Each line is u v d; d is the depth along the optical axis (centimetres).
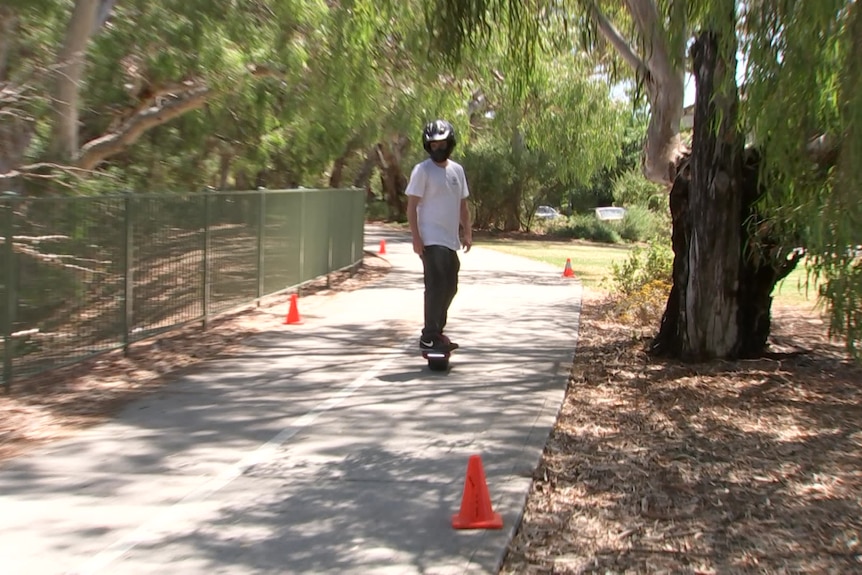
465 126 1772
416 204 843
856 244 581
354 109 1480
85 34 1114
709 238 861
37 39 1168
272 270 1329
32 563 427
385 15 1185
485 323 1208
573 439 650
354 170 4066
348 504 509
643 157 1001
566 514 503
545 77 1441
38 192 1088
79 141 1481
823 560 438
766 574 423
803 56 609
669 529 480
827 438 644
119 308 892
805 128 655
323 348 1001
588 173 1938
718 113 756
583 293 1633
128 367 873
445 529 473
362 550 445
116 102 1438
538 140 1820
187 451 609
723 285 871
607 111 1767
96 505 505
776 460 596
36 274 769
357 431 660
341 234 1762
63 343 806
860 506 511
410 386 809
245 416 702
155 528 472
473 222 4369
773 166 700
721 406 734
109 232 870
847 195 578
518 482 545
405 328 1148
